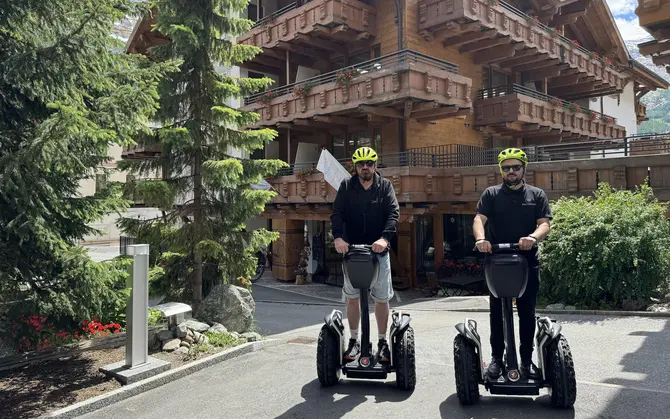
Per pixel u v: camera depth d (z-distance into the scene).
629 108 31.44
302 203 17.42
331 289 18.14
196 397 4.89
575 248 9.33
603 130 23.83
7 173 4.61
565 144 12.48
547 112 19.56
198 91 8.62
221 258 8.57
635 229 9.00
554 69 21.17
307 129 19.81
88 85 6.11
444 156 17.48
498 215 4.20
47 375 5.41
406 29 16.91
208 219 8.59
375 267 4.19
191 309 7.52
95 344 6.39
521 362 4.16
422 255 18.36
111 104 5.05
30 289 5.69
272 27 19.00
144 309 5.59
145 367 5.43
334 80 16.30
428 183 14.55
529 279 4.07
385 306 4.70
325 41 18.73
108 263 5.50
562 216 9.88
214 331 7.03
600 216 9.27
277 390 4.94
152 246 8.37
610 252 8.82
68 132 4.43
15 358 5.67
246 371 5.70
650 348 5.99
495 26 16.73
